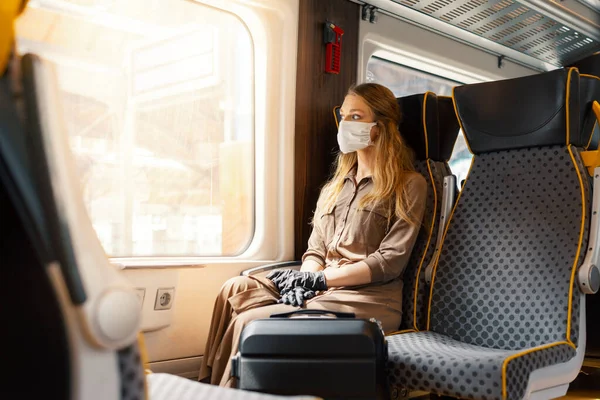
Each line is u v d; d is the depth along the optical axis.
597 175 2.71
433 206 3.12
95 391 0.80
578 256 2.63
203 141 3.38
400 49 4.10
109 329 0.79
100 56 2.99
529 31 4.57
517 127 2.89
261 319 2.20
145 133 3.16
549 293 2.65
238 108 3.51
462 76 4.65
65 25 2.87
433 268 3.00
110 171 3.04
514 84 2.90
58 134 0.77
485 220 2.92
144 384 0.85
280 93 3.51
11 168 0.73
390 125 3.15
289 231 3.53
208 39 3.38
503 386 2.08
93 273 0.79
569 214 2.71
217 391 1.19
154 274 2.88
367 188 3.17
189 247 3.32
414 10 4.05
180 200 3.29
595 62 3.71
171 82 3.24
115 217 3.07
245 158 3.52
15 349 0.82
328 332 2.11
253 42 3.51
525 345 2.66
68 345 0.78
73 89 2.90
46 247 0.76
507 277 2.78
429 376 2.23
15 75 0.76
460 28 4.35
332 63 3.69
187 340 3.09
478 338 2.79
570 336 2.56
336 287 2.91
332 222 3.22
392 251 2.92
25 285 0.80
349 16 3.81
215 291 3.20
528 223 2.79
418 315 3.03
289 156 3.52
